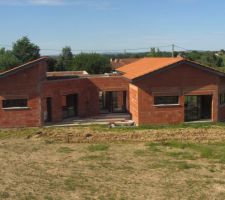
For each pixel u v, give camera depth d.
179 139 33.41
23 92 37.50
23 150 29.33
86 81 42.34
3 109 37.25
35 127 37.78
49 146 31.08
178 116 38.84
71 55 90.12
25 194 17.95
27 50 81.44
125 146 31.31
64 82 40.03
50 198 17.69
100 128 36.69
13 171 22.31
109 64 81.50
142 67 43.38
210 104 40.31
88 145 31.62
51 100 39.06
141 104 38.19
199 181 21.70
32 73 37.56
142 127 37.03
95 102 42.88
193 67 38.69
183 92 38.75
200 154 28.36
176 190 19.94
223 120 40.75
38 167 23.83
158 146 31.28
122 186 20.36
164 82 38.31
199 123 38.84
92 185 20.30
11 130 36.50
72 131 35.22
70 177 21.72
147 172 23.50
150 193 19.33
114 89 43.12
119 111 44.91
